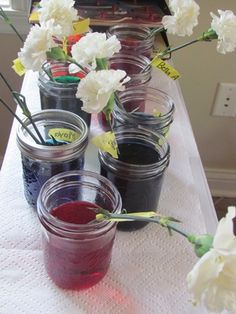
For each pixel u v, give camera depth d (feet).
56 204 1.22
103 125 1.65
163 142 1.35
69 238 1.07
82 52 1.21
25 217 1.36
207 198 1.57
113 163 1.24
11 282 1.19
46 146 1.26
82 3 2.27
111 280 1.23
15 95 1.28
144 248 1.32
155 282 1.24
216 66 2.99
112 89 1.09
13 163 1.56
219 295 0.77
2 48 2.84
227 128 3.33
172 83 2.06
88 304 1.16
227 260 0.76
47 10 1.31
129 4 2.31
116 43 1.23
